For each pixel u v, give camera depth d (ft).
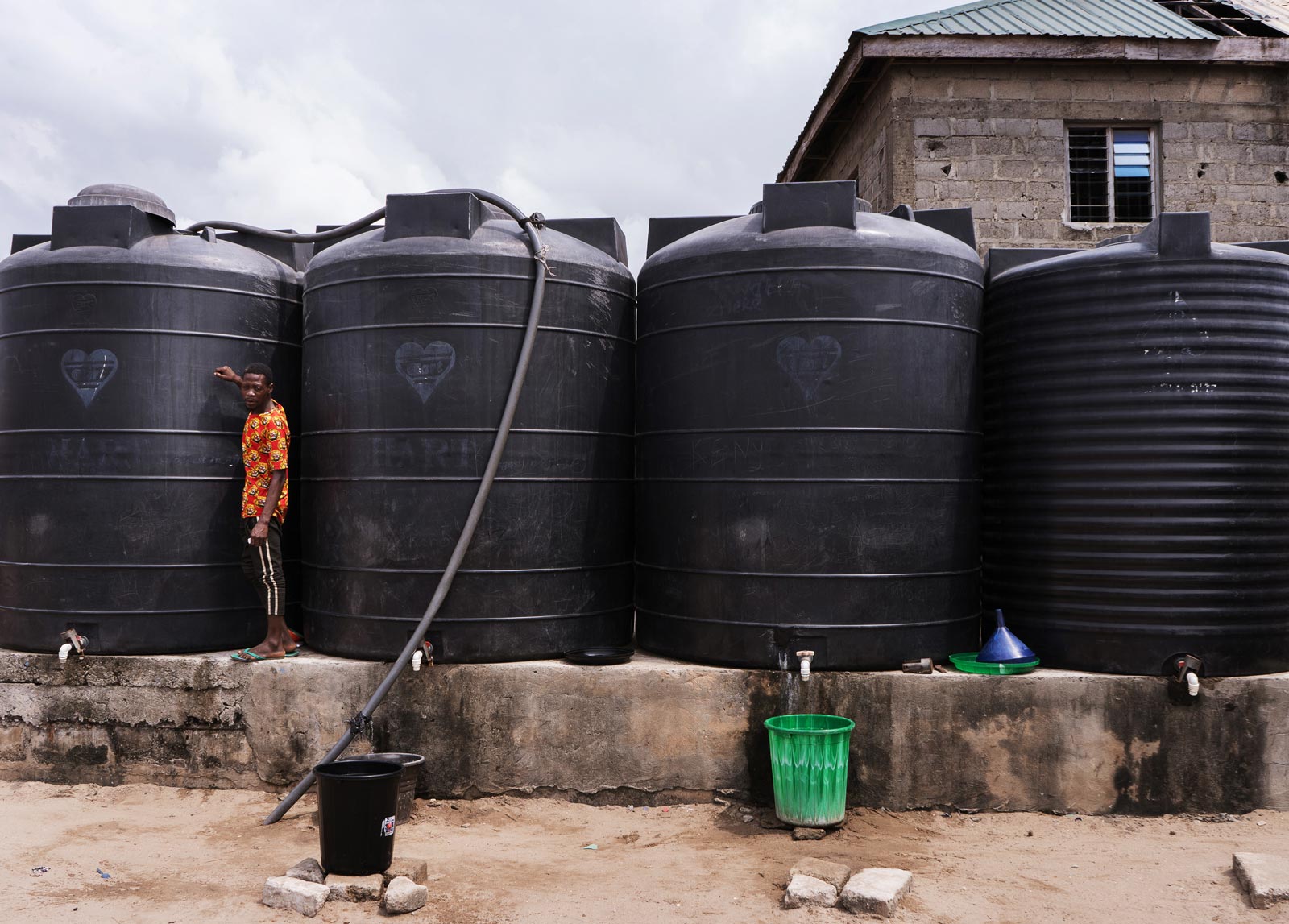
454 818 14.64
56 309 16.29
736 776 14.94
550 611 15.78
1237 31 38.58
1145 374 14.56
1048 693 14.52
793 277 14.90
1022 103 36.42
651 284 16.34
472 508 15.29
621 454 17.01
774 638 14.83
